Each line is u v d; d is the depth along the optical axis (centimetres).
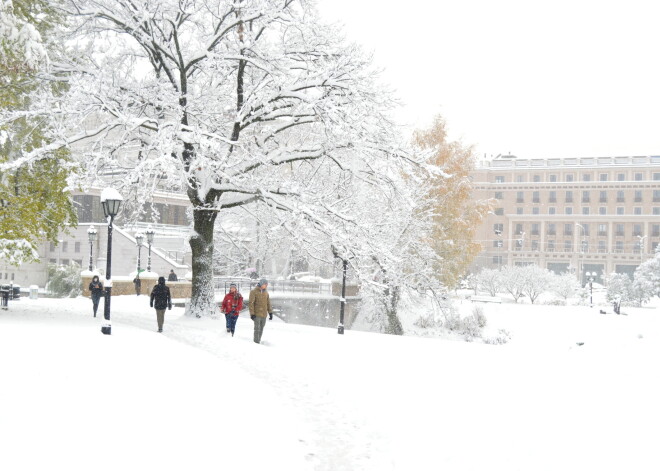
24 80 2080
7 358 998
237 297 1919
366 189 2914
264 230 3103
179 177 1995
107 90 2080
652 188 10550
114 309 2692
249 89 2373
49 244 5162
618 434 873
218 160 2173
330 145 2284
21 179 2000
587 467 728
